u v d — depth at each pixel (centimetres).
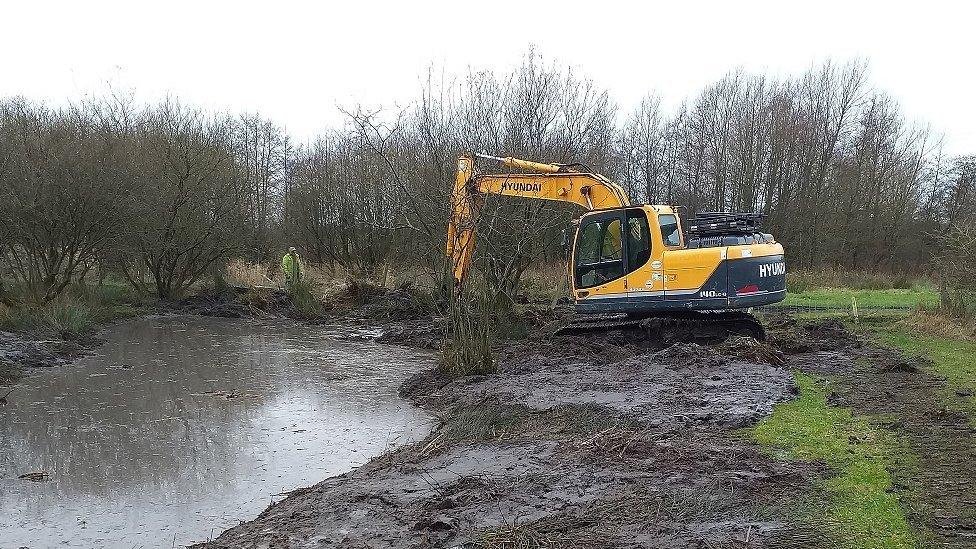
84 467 758
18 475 734
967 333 1225
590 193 1287
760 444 657
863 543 445
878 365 1004
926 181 3347
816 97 3198
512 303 1568
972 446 629
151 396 1067
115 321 1861
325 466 764
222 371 1254
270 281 2533
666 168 3269
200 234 2178
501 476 620
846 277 2470
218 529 604
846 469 579
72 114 2070
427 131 1648
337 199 2695
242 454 803
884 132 3256
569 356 1162
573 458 646
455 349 1114
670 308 1184
